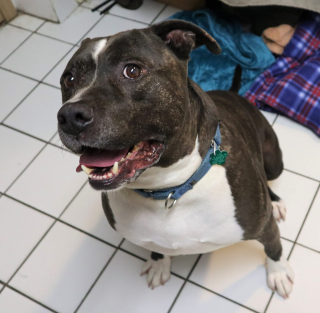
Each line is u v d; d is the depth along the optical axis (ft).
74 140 3.44
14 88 9.05
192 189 4.25
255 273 6.20
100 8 10.15
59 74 9.09
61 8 9.93
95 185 3.56
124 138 3.46
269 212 4.85
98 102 3.39
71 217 7.12
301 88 7.68
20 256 6.85
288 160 7.29
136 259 6.57
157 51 3.65
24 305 6.36
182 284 6.24
